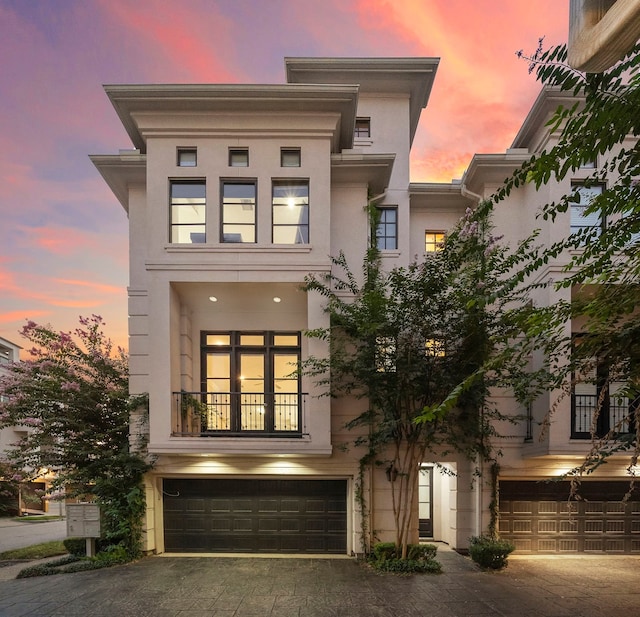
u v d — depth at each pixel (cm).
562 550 937
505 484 955
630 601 662
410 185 1073
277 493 931
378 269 939
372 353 804
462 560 880
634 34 165
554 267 850
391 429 789
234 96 873
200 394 953
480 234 745
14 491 1786
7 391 894
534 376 379
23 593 686
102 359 968
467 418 870
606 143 224
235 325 974
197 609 624
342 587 712
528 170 281
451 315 812
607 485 953
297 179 913
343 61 1062
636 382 300
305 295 956
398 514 840
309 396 867
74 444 881
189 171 897
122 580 744
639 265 262
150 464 891
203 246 881
